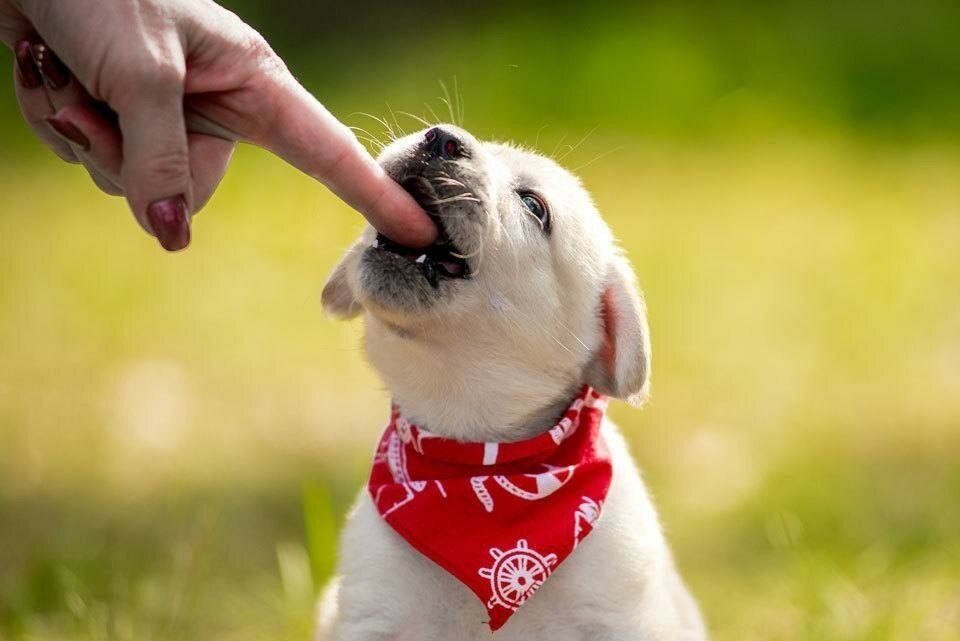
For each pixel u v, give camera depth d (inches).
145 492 249.1
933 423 291.4
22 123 541.3
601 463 157.2
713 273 395.9
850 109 544.7
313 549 195.0
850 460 268.8
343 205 448.1
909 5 595.2
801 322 359.9
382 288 145.9
